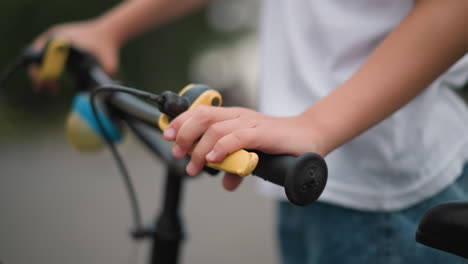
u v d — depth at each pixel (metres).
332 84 0.86
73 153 5.39
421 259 0.81
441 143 0.83
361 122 0.60
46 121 8.41
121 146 0.90
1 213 3.05
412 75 0.60
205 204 3.53
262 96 1.00
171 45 11.96
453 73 0.85
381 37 0.83
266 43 1.01
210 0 1.24
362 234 0.85
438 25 0.59
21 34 9.42
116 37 1.13
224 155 0.54
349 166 0.85
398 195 0.83
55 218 2.98
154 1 1.15
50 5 9.45
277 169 0.53
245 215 3.29
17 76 8.32
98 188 3.79
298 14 0.94
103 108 0.83
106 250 2.46
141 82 11.45
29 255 2.36
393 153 0.82
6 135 6.82
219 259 2.52
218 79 12.55
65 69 1.01
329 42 0.88
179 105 0.60
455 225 0.47
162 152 0.75
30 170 4.46
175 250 0.78
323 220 0.90
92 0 9.86
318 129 0.58
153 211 3.15
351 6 0.86
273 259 2.52
